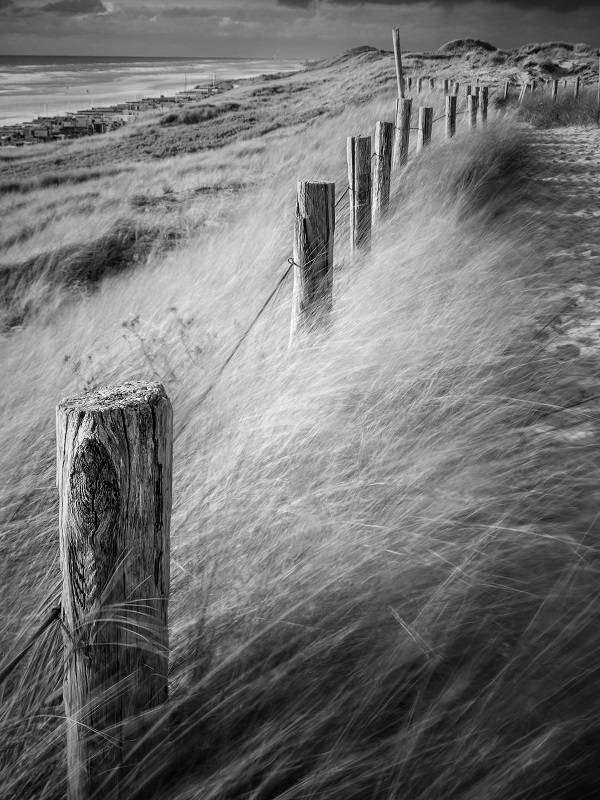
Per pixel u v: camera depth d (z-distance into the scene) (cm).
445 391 289
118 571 131
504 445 249
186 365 427
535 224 600
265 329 410
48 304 924
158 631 143
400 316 357
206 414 310
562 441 253
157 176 1789
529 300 413
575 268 483
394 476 230
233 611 189
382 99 2520
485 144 827
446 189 649
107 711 142
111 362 493
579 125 1656
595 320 387
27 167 2892
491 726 148
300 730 155
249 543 216
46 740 171
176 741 156
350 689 164
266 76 9625
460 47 5188
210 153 2164
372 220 546
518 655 155
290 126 2659
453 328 338
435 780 139
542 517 213
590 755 141
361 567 194
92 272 1012
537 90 2666
